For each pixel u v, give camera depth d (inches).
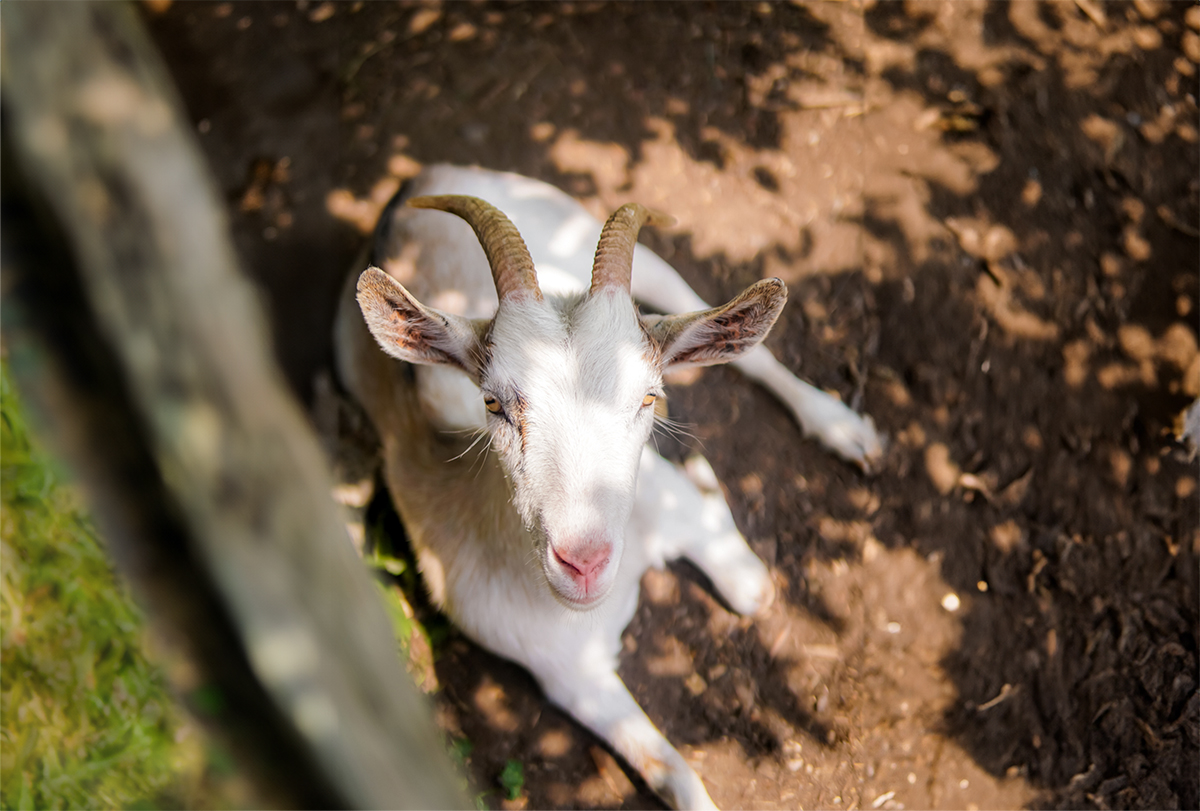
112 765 62.7
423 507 145.1
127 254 16.4
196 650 18.7
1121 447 160.4
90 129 16.0
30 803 63.1
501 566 131.6
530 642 137.8
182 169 17.0
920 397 169.0
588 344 103.9
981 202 182.4
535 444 103.9
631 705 141.9
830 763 144.7
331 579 20.5
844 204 185.6
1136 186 181.8
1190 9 201.5
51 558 63.9
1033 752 143.5
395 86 200.8
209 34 208.7
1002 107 191.2
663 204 187.3
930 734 145.7
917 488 162.9
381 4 211.8
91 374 16.6
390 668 22.7
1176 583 151.3
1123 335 168.9
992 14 202.2
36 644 63.8
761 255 182.5
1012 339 170.2
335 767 19.8
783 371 169.2
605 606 137.0
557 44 204.5
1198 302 170.4
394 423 154.9
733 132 194.4
